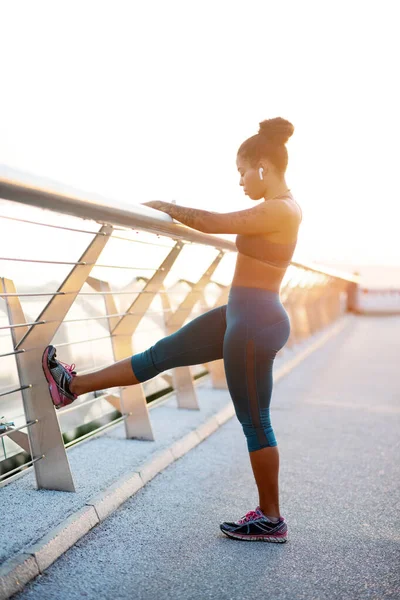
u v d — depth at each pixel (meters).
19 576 1.44
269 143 1.80
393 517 1.99
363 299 13.24
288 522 1.95
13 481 2.13
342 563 1.62
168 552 1.68
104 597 1.41
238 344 1.75
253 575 1.54
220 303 4.15
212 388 4.21
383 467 2.60
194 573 1.55
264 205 1.74
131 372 1.95
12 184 1.31
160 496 2.16
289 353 6.36
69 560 1.61
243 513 2.01
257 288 1.77
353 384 4.85
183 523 1.91
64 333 2.82
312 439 3.12
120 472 2.26
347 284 12.10
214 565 1.60
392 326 10.55
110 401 2.81
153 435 2.79
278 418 3.64
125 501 2.09
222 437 3.08
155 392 3.94
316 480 2.41
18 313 1.99
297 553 1.69
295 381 5.02
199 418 3.28
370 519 1.97
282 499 2.18
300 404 4.07
